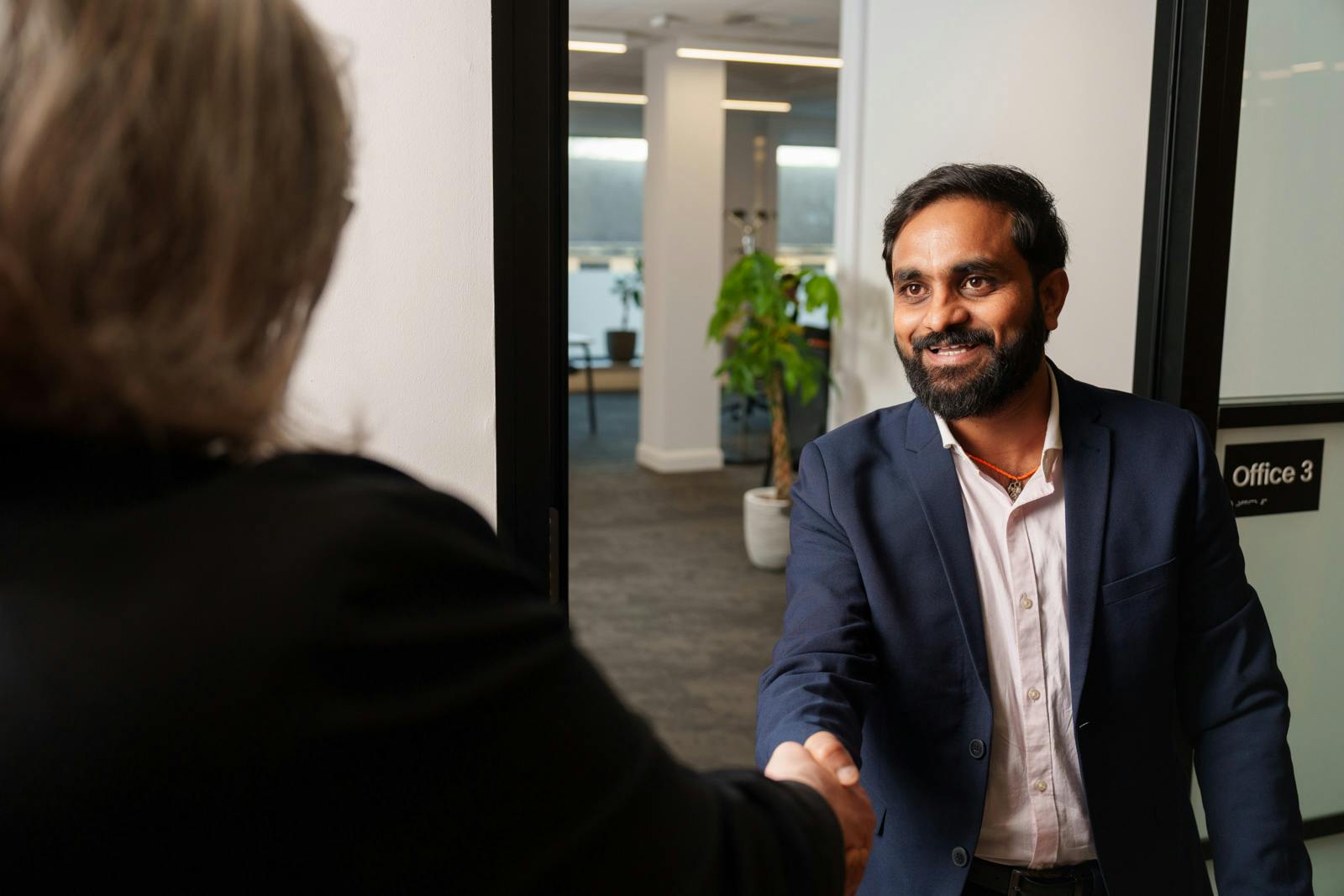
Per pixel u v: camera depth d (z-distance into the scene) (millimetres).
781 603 5117
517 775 516
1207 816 1354
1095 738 1294
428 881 492
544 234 1449
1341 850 2461
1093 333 2529
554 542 1526
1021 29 2877
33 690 447
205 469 504
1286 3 2117
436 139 1412
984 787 1295
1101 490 1326
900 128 3762
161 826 447
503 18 1395
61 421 464
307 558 482
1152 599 1310
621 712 579
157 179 453
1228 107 1858
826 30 7492
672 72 7867
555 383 1506
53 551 468
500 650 525
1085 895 1332
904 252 1310
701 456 8391
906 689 1323
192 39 468
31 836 436
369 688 479
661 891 560
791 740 1090
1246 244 2152
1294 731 2377
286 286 501
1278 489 2250
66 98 440
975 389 1282
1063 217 2639
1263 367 2205
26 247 434
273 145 485
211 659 458
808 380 5789
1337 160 2199
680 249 8086
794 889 666
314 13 1356
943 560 1321
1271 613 2301
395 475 565
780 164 13289
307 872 469
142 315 456
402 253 1417
